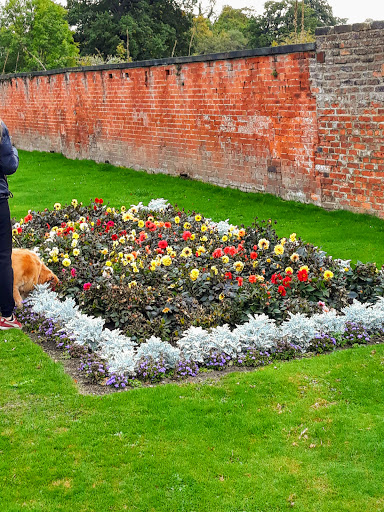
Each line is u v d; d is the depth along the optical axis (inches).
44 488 141.7
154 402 176.1
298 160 432.1
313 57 401.1
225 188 510.3
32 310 242.4
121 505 136.9
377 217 382.9
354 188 394.3
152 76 577.9
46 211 378.0
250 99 464.8
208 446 156.8
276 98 439.2
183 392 182.2
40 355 209.9
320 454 153.2
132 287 243.3
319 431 161.5
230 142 498.0
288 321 227.8
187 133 548.7
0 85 935.7
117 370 190.9
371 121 374.0
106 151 690.8
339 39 381.4
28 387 186.7
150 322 222.5
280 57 426.9
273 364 201.0
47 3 1407.5
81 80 706.2
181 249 298.0
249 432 162.6
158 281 255.9
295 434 161.3
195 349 202.7
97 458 152.0
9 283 224.7
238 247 287.1
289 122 432.8
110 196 516.1
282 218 410.0
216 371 199.2
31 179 632.4
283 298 244.5
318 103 405.1
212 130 515.5
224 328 212.8
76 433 161.9
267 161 462.0
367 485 141.9
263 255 290.5
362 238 350.0
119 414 170.7
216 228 332.5
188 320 229.5
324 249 331.3
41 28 1380.4
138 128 621.0
